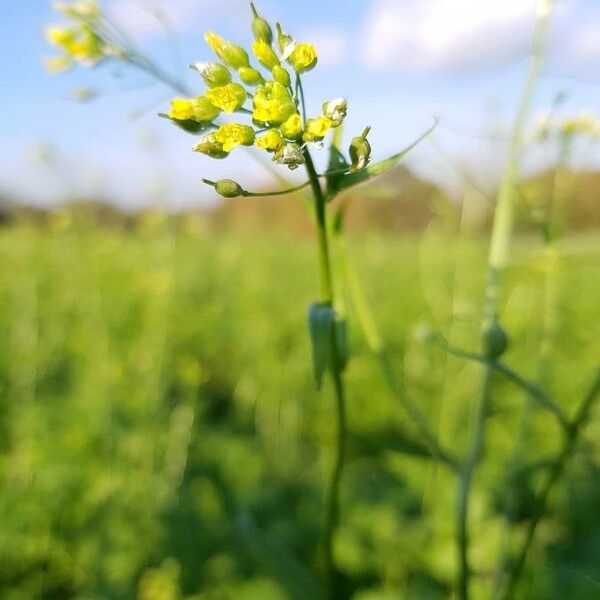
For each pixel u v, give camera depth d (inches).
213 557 6.7
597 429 7.6
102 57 4.2
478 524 6.2
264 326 12.9
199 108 2.7
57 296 14.6
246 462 8.4
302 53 2.7
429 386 10.2
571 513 6.8
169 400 9.6
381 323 13.4
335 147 3.0
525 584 4.5
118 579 6.5
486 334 3.4
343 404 3.5
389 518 6.7
